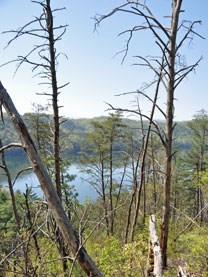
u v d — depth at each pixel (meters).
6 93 2.70
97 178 23.11
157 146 16.03
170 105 6.81
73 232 2.86
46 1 6.70
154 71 6.79
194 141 27.00
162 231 7.00
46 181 2.75
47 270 3.90
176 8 6.36
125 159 21.58
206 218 16.89
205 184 11.01
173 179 25.44
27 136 2.72
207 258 6.24
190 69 6.59
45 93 7.83
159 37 6.29
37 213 3.29
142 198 20.64
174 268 6.55
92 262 2.89
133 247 5.73
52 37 7.07
